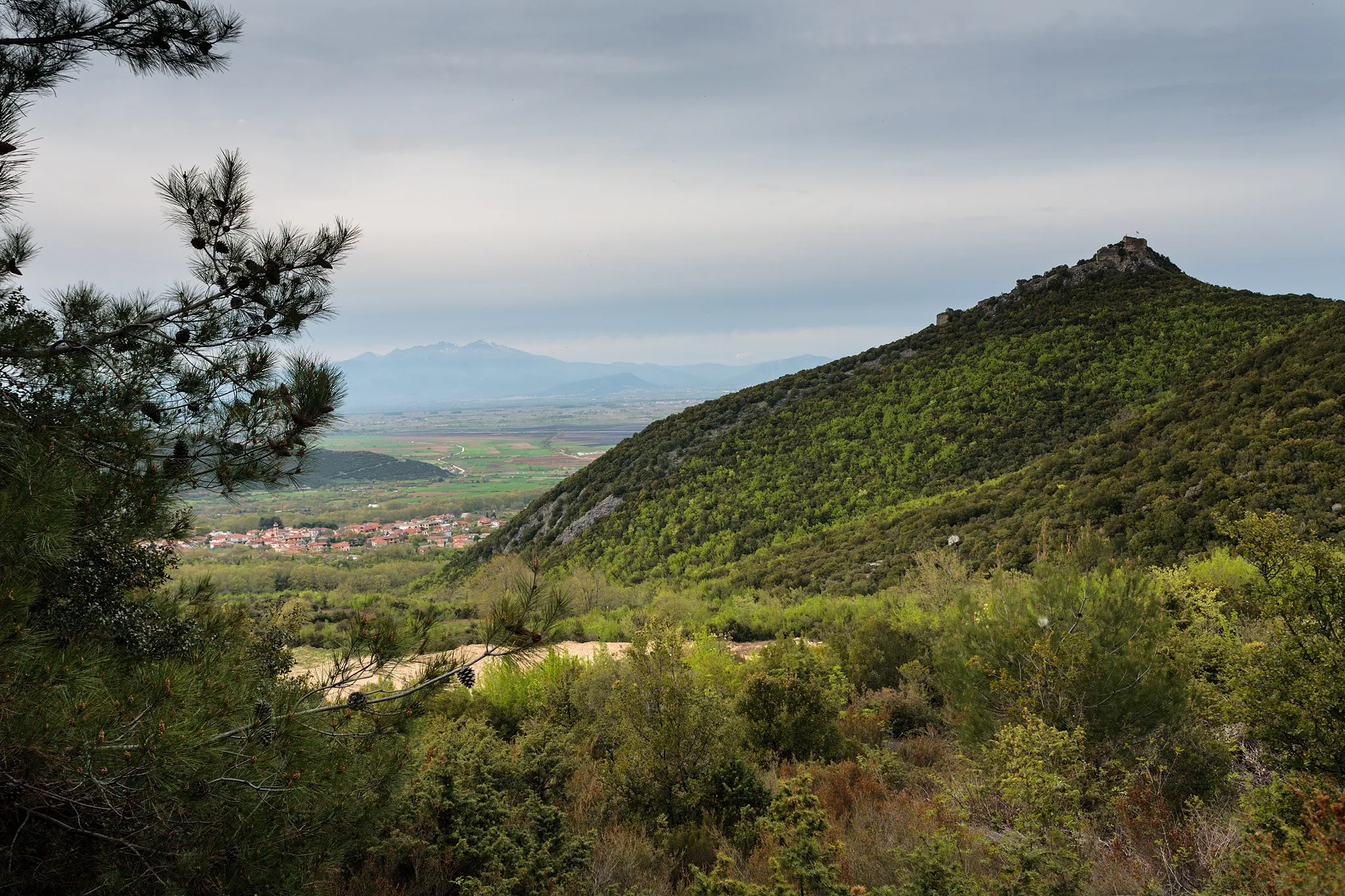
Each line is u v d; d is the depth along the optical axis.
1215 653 6.65
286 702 3.22
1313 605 4.77
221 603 4.51
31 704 2.50
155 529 3.42
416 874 4.40
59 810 2.77
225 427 3.58
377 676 3.70
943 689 8.26
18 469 2.80
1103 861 4.38
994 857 4.50
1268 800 4.18
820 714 8.15
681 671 6.71
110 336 3.54
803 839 4.31
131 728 2.67
